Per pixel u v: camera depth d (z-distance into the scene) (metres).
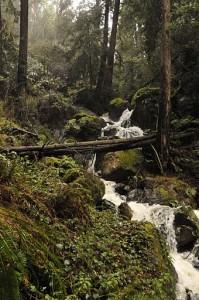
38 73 18.62
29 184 5.44
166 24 11.20
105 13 20.00
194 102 13.47
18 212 3.87
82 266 4.41
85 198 6.57
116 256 5.19
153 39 16.03
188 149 12.20
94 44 19.78
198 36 13.09
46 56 23.20
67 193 5.46
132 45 23.20
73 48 19.95
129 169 10.92
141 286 4.90
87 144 10.18
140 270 5.23
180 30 12.84
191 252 7.87
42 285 3.49
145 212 8.92
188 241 8.09
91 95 19.53
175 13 12.01
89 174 8.59
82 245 4.76
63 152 9.59
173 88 14.38
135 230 6.33
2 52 15.82
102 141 10.52
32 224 3.24
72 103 18.50
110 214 7.10
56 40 30.34
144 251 5.80
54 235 3.88
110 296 4.28
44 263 2.84
